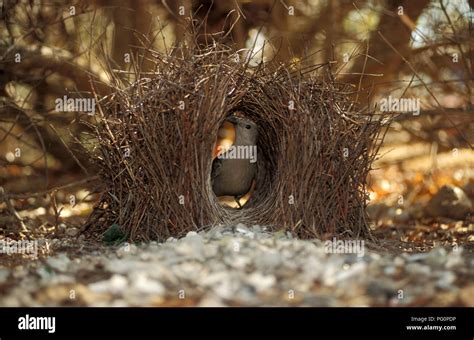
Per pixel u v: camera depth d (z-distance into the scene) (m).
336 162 6.61
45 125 10.45
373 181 12.22
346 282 4.56
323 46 11.00
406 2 10.73
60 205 10.17
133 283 4.54
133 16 10.78
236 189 7.29
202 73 6.49
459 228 9.05
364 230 6.75
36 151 11.44
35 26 9.06
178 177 6.39
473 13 9.52
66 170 11.29
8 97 9.81
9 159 11.44
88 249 6.20
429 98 11.06
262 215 6.61
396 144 13.20
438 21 10.20
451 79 10.45
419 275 4.78
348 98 6.91
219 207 6.69
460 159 13.44
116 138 6.58
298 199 6.50
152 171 6.41
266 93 6.70
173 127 6.38
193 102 6.36
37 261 5.71
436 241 7.93
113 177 6.65
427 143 12.58
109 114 6.70
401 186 12.80
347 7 11.17
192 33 7.65
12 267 5.55
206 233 6.05
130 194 6.54
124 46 10.77
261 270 4.81
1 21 9.28
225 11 10.81
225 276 4.62
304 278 4.65
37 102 10.38
